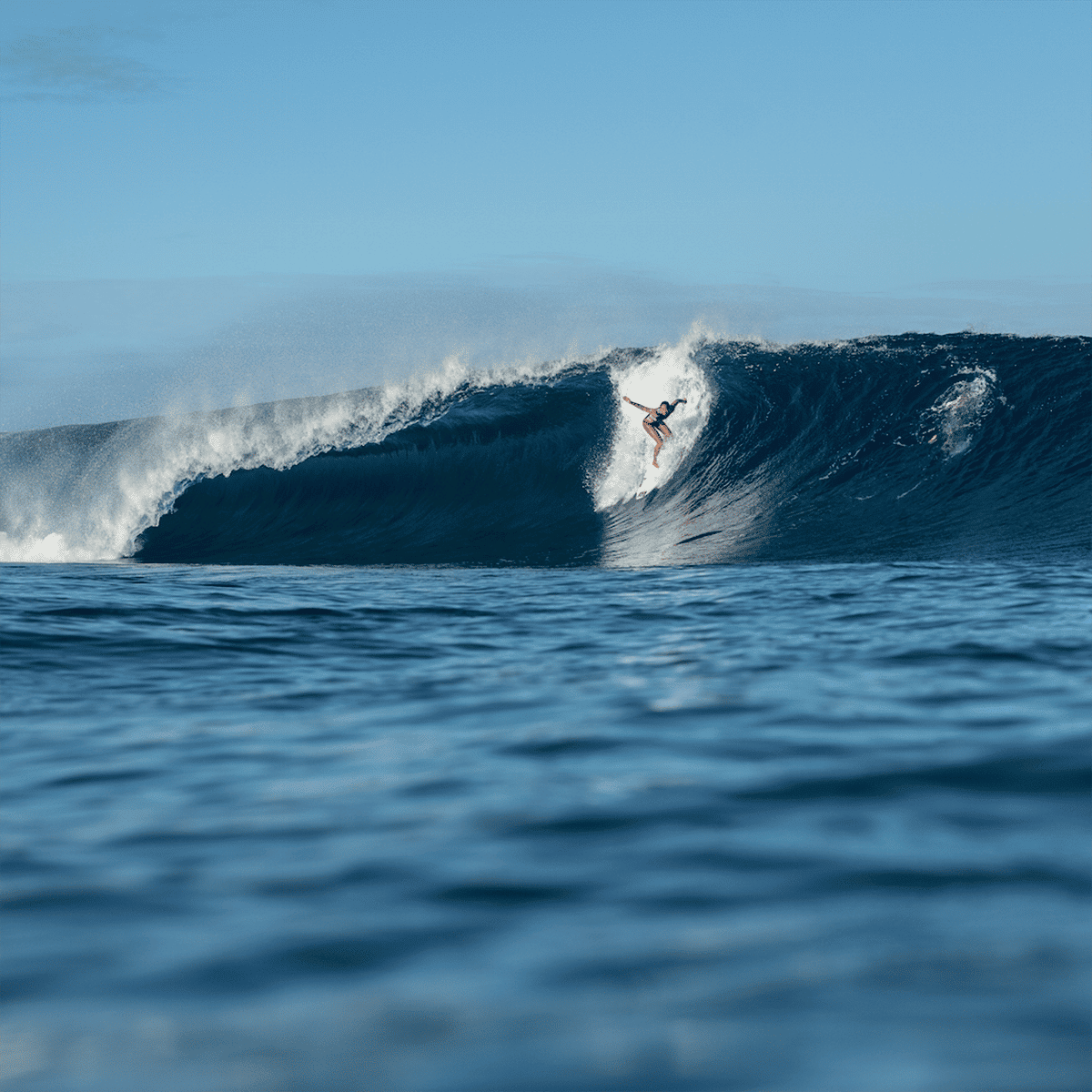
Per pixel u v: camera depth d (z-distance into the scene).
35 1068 6.58
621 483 80.06
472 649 28.64
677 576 49.94
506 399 88.75
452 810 12.77
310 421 90.62
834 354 86.88
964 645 26.52
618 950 8.29
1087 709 18.31
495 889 9.87
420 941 8.59
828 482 73.69
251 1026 7.10
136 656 27.50
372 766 15.45
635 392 86.94
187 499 86.38
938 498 68.88
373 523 80.19
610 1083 6.21
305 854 11.15
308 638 30.70
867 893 9.48
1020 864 10.27
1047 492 67.25
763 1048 6.57
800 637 28.97
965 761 14.55
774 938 8.45
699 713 18.59
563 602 39.44
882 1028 6.82
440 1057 6.59
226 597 40.81
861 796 12.89
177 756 16.53
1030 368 79.88
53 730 18.89
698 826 11.77
